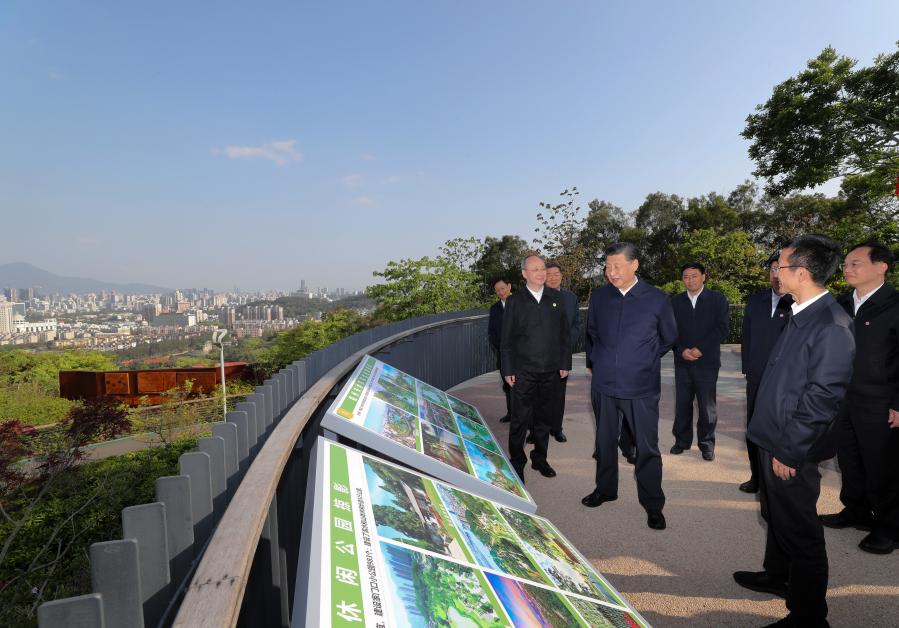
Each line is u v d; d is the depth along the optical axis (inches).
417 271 1396.4
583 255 1073.5
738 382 345.4
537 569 61.6
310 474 65.4
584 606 57.1
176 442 433.1
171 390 658.2
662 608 98.0
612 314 138.4
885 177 687.1
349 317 1674.5
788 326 90.0
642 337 134.1
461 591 46.0
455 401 157.2
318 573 38.2
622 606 64.4
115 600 32.0
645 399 133.3
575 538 127.2
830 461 182.1
